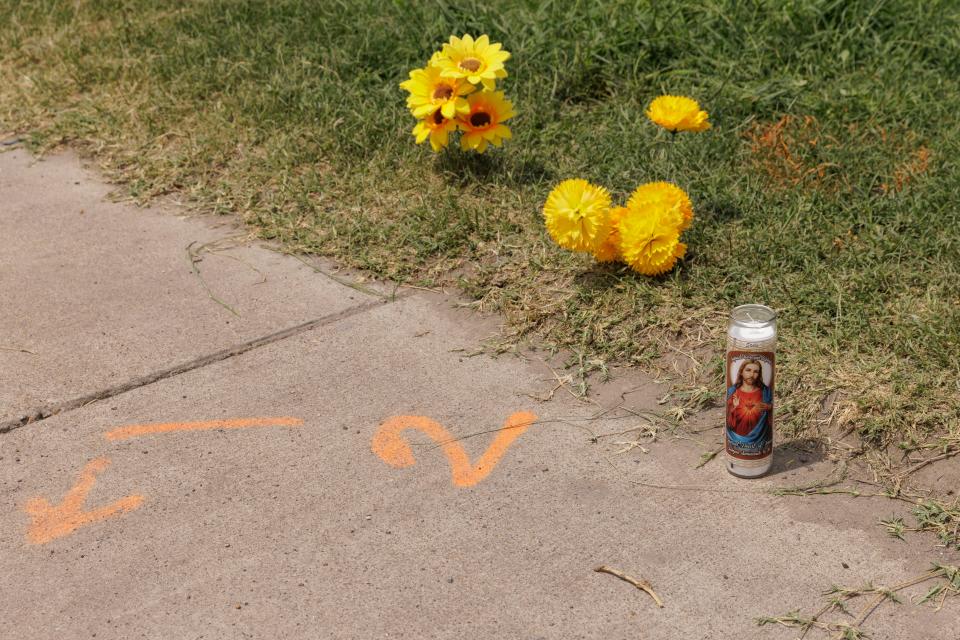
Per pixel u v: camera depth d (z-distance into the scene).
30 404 3.57
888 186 4.62
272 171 5.12
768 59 5.66
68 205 4.99
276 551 2.92
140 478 3.22
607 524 2.98
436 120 4.80
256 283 4.30
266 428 3.43
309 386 3.64
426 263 4.38
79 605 2.76
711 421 3.40
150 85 6.03
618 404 3.50
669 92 5.52
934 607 2.67
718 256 4.21
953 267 4.02
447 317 4.03
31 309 4.13
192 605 2.74
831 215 4.45
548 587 2.77
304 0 6.64
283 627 2.67
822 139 4.99
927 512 2.97
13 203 5.02
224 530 3.00
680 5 5.94
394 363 3.76
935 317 3.72
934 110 5.22
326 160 5.21
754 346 2.99
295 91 5.69
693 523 2.98
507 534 2.95
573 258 4.25
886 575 2.78
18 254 4.55
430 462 3.26
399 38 6.06
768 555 2.85
